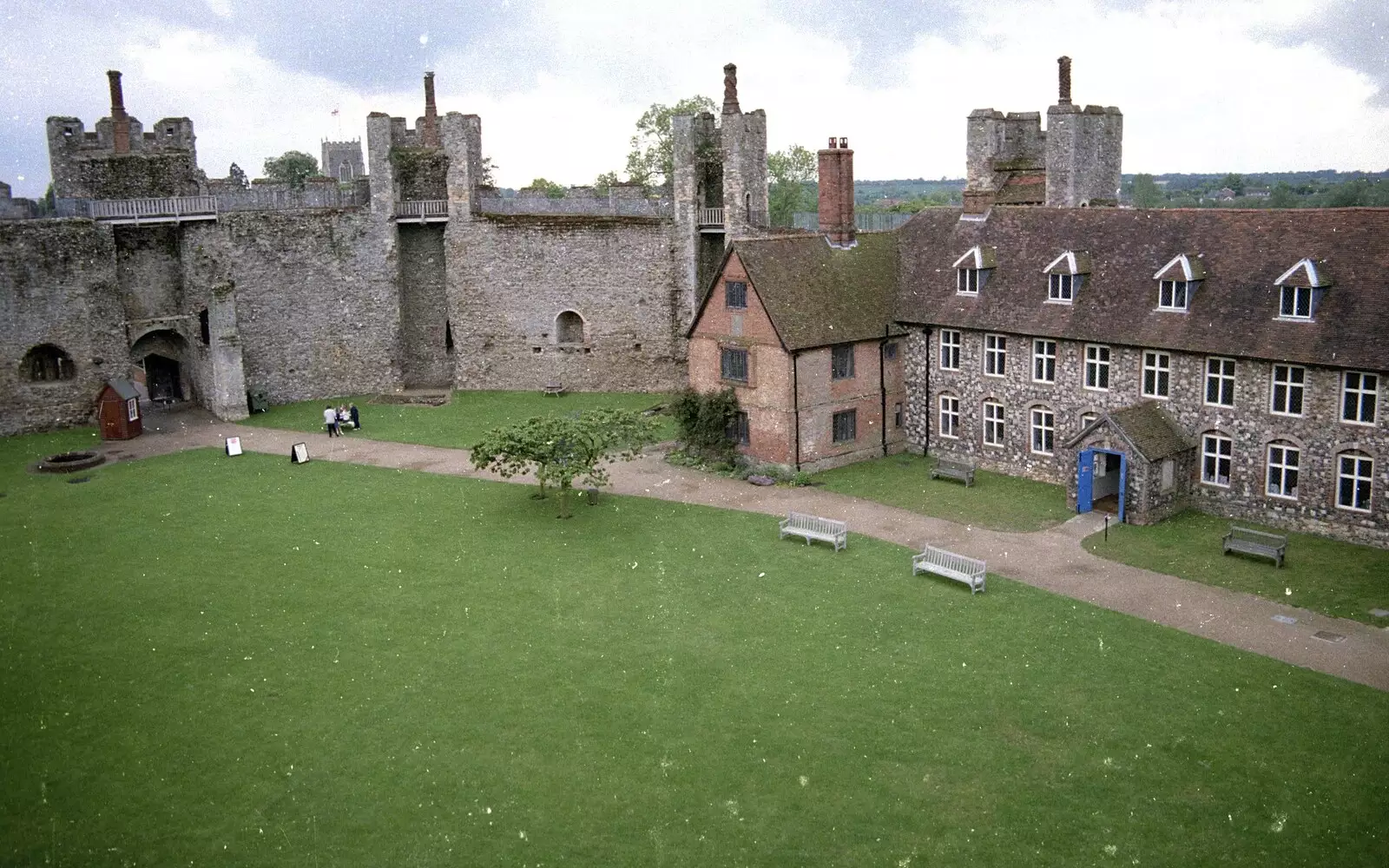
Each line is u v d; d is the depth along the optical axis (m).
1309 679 24.80
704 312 44.28
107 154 55.31
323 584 31.58
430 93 59.94
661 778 21.45
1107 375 38.22
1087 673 25.38
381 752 22.55
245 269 54.78
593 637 27.86
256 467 44.12
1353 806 20.09
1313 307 33.09
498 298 57.91
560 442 36.62
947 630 27.91
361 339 58.12
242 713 24.22
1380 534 32.12
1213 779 21.05
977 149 51.72
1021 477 41.28
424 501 39.38
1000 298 41.56
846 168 44.97
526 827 19.95
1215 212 37.59
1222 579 30.66
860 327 43.19
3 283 48.84
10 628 28.72
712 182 58.69
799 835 19.62
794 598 30.23
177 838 19.78
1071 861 18.80
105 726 23.73
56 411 50.78
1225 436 35.22
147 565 33.19
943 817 20.08
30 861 19.19
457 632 28.27
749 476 42.06
